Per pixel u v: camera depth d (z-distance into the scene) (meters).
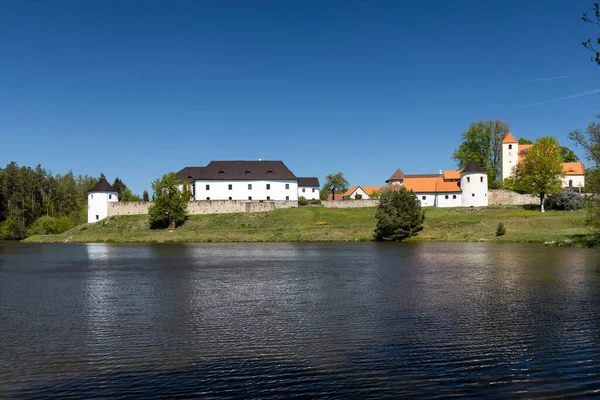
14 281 36.56
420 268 41.44
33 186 146.38
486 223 86.56
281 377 14.80
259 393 13.65
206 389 13.98
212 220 108.12
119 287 32.94
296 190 130.50
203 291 30.75
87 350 17.73
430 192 121.44
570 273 36.41
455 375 14.77
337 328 20.39
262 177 128.50
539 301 25.69
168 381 14.62
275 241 86.94
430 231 84.81
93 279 37.31
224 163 133.00
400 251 59.84
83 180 192.88
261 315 23.20
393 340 18.45
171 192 105.88
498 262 44.72
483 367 15.40
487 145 127.38
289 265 45.72
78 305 26.39
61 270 44.00
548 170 100.38
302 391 13.72
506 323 20.89
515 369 15.20
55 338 19.45
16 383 14.58
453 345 17.73
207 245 79.62
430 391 13.59
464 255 52.47
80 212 143.38
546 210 103.31
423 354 16.75
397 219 81.00
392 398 13.16
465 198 117.19
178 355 17.03
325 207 117.75
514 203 117.12
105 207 118.56
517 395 13.27
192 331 20.28
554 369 15.16
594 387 13.73
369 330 20.00
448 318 21.97
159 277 38.03
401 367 15.48
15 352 17.56
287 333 19.72
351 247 69.25
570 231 75.25
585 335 18.88
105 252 66.69
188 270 42.75
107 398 13.45
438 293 28.62
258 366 15.80
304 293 29.41
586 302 25.30
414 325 20.75
